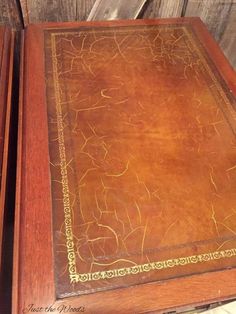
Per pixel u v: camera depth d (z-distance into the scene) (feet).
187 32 3.65
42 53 3.18
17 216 2.06
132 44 3.44
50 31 3.46
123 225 2.03
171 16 4.20
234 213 2.16
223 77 3.15
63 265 1.85
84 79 2.99
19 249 1.90
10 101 2.79
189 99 2.92
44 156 2.36
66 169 2.30
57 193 2.16
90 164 2.35
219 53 3.43
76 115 2.67
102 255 1.90
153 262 1.90
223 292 1.83
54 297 1.73
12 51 3.28
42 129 2.53
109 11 3.91
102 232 1.99
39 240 1.94
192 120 2.74
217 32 4.45
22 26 3.90
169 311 1.85
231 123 2.75
